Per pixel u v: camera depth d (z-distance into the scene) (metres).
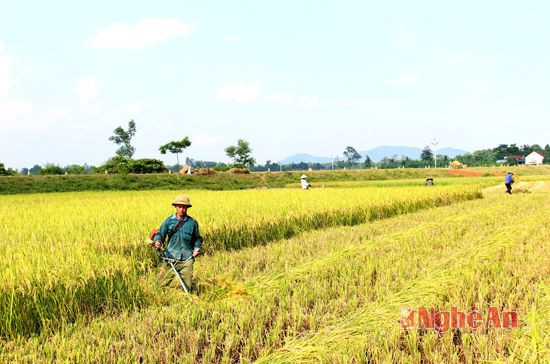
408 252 9.84
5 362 4.78
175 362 4.76
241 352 4.94
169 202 17.94
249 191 28.95
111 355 4.85
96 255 7.50
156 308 6.45
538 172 87.31
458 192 26.86
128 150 100.00
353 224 17.14
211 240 11.67
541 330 4.92
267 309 6.04
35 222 11.84
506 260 8.43
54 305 6.19
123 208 15.11
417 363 4.52
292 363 4.52
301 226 14.78
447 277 7.12
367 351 4.77
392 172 81.25
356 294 6.88
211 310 6.30
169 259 7.52
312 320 5.65
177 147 77.75
